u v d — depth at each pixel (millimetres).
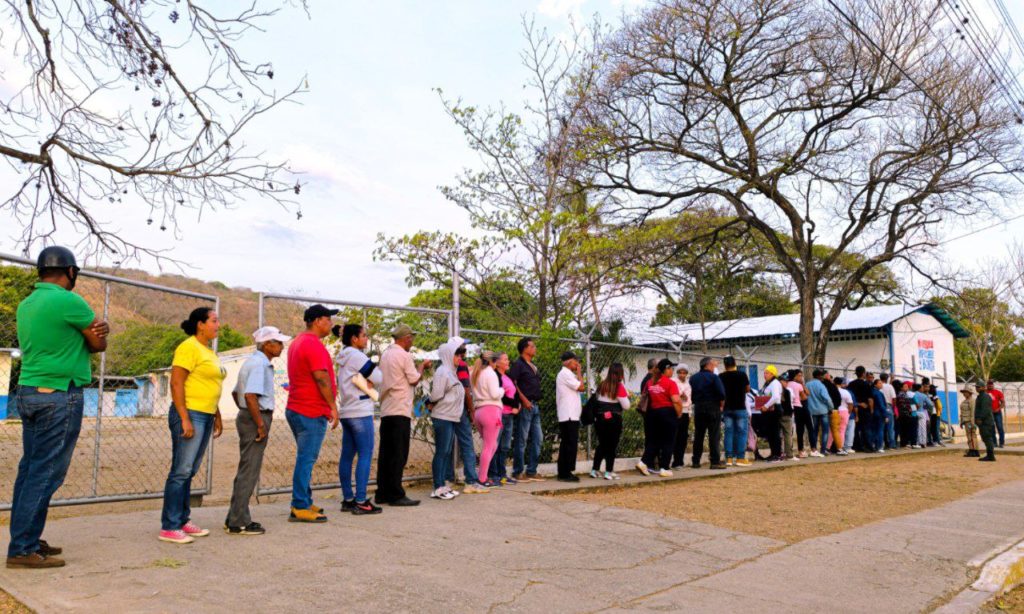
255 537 5758
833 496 9695
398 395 7562
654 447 10969
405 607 4250
